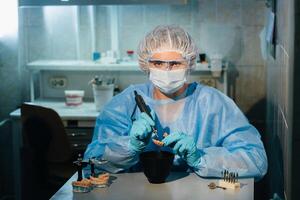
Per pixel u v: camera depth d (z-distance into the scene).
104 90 3.89
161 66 2.38
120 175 2.33
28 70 4.28
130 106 2.49
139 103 2.34
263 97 4.18
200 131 2.44
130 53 4.20
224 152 2.31
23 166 3.82
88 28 4.25
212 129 2.45
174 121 2.46
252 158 2.29
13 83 4.24
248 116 4.22
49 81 4.29
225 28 4.14
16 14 4.14
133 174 2.35
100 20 4.22
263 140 4.21
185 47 2.39
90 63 4.16
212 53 4.18
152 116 2.33
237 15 4.12
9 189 4.39
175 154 2.30
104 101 3.90
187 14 4.16
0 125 4.23
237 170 2.25
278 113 3.07
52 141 3.46
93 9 4.20
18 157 3.96
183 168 2.39
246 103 4.20
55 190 3.61
